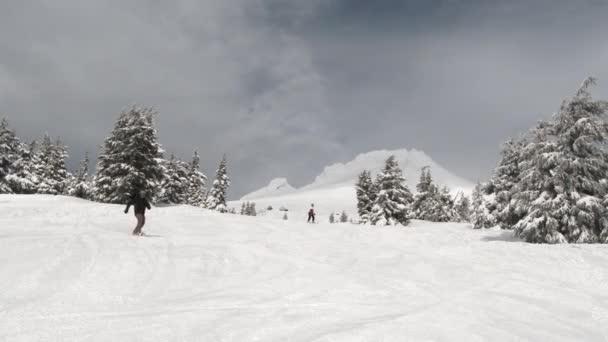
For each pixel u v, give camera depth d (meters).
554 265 9.53
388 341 3.37
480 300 5.50
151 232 13.08
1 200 24.72
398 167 45.88
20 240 7.41
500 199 33.22
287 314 4.21
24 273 5.30
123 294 4.89
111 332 3.36
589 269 9.07
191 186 60.81
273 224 19.64
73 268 5.88
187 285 5.73
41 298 4.38
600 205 17.81
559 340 3.96
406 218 44.97
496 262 9.79
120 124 37.19
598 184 18.23
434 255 10.74
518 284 6.93
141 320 3.75
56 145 55.66
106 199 36.59
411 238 16.42
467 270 8.30
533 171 20.12
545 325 4.51
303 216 157.25
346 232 17.83
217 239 11.72
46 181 53.62
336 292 5.57
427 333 3.65
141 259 7.12
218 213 24.47
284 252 9.79
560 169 18.86
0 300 4.16
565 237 18.88
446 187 67.25
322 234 16.81
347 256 9.88
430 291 6.01
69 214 19.17
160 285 5.58
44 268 5.65
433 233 18.89
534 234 19.14
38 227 11.12
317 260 8.91
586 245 12.66
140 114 37.00
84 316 3.83
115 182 35.53
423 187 63.91
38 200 26.02
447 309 4.79
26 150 54.66
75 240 8.09
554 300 5.95
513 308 5.18
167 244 9.22
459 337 3.60
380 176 46.03
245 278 6.48
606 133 18.89
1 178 48.56
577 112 19.47
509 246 12.62
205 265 7.31
